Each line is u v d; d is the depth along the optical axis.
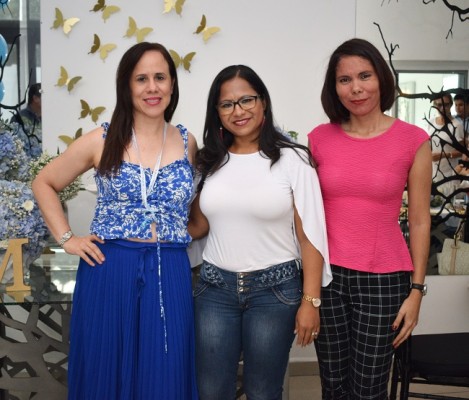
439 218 3.08
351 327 1.80
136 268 1.70
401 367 2.11
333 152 1.79
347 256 1.74
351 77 1.73
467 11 3.01
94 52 2.86
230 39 2.94
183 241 1.76
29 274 2.20
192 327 1.79
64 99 2.89
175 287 1.73
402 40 3.00
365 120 1.78
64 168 1.82
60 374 2.43
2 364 2.15
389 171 1.71
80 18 2.85
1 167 2.25
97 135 1.80
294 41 2.97
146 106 1.74
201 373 1.80
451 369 2.02
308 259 1.72
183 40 2.91
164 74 1.75
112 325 1.71
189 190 1.78
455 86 3.03
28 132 2.89
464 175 3.06
